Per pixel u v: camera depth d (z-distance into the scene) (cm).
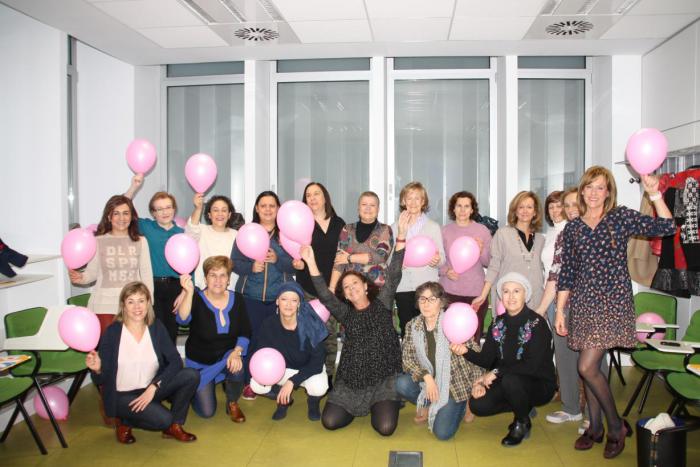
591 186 295
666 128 470
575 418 365
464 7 394
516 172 529
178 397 340
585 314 297
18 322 361
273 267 402
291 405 405
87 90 572
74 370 355
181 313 361
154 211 407
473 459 312
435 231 405
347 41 481
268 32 455
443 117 575
